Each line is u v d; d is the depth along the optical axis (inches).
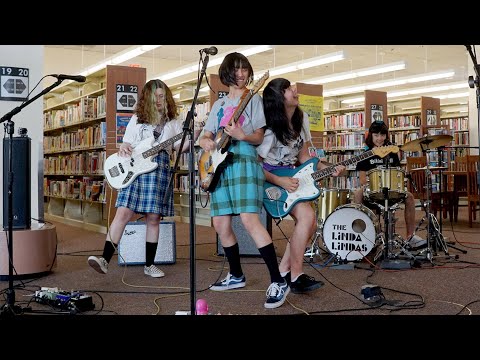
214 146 125.9
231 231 139.6
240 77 125.8
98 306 123.3
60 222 348.8
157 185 159.8
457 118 479.8
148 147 158.9
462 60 564.7
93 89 323.6
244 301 127.0
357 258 177.2
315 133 343.9
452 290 137.4
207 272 169.3
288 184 128.9
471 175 297.3
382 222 227.9
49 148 376.2
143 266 181.3
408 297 130.0
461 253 204.7
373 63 579.5
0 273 158.2
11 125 125.3
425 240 199.8
